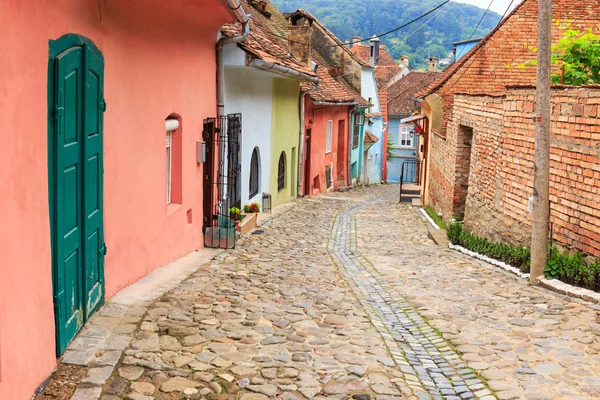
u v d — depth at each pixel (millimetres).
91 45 5957
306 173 24984
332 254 12633
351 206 22812
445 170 18562
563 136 8969
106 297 6863
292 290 8797
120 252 7289
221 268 9719
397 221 18828
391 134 52156
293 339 6555
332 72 32906
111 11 6613
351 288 9438
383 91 48031
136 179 7746
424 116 25188
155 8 7973
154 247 8680
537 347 6293
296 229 15703
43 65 4703
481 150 13250
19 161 4250
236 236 13094
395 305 8422
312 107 24609
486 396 5207
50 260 4910
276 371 5609
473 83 18656
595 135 8094
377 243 14445
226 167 13055
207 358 5793
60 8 5086
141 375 5250
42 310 4730
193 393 5031
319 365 5828
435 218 19344
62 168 5145
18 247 4230
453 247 13586
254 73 15594
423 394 5301
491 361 6004
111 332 5980
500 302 8188
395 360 6129
